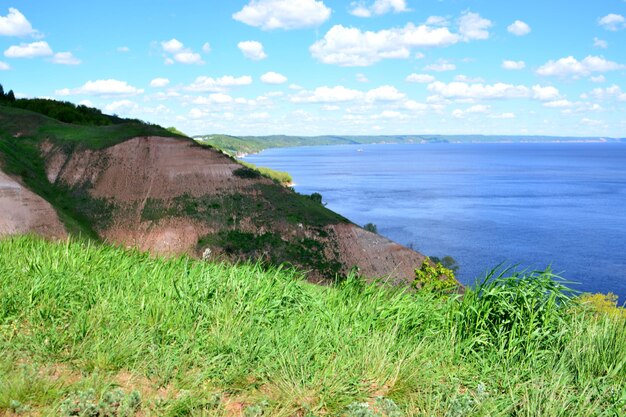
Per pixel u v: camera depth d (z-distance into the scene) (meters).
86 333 5.37
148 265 7.87
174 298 6.27
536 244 93.06
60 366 4.81
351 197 164.88
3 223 38.56
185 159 63.09
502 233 103.31
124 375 4.70
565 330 5.33
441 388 4.54
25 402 4.08
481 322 5.62
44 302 6.07
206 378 4.64
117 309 5.92
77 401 4.04
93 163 60.72
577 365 4.94
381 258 49.56
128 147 63.47
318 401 4.25
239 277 6.85
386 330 5.57
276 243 50.91
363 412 4.02
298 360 4.84
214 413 4.05
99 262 7.76
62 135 65.06
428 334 5.60
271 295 6.38
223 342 5.17
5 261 7.58
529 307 5.49
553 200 162.88
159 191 57.62
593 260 82.00
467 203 152.50
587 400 4.25
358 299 6.38
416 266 48.53
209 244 50.53
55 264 7.29
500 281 5.88
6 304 5.97
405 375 4.68
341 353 5.00
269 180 63.25
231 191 58.75
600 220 122.25
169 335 5.39
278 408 4.15
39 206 43.25
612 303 20.61
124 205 55.72
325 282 46.00
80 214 53.72
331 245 51.12
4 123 66.31
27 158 60.25
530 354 5.15
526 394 4.24
